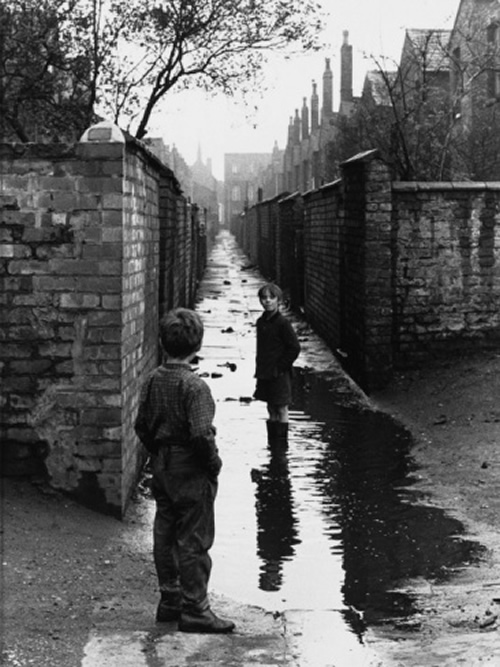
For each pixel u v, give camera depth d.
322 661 5.05
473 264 14.09
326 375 16.16
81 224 7.77
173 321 5.55
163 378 5.52
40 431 7.86
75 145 7.71
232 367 16.69
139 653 5.06
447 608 6.09
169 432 5.52
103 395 7.83
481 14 30.23
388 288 13.69
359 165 14.11
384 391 13.71
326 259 19.77
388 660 5.04
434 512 8.36
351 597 6.46
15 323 7.82
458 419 11.70
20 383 7.86
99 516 7.80
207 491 5.56
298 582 6.79
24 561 6.48
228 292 35.56
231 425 12.20
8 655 4.90
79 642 5.18
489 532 7.75
